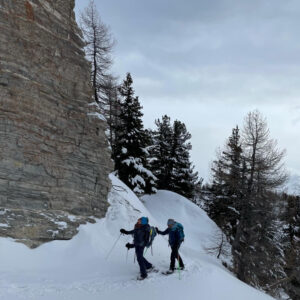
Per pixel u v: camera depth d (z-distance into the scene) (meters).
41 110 9.99
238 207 21.55
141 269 7.95
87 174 11.29
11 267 7.64
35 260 8.36
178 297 6.85
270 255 20.22
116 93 24.92
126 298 6.48
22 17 9.88
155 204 26.73
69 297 6.21
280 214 20.58
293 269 21.27
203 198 33.59
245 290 8.62
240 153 21.14
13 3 9.70
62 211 10.08
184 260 10.52
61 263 8.66
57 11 11.12
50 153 10.08
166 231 8.97
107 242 10.30
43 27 10.48
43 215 9.41
